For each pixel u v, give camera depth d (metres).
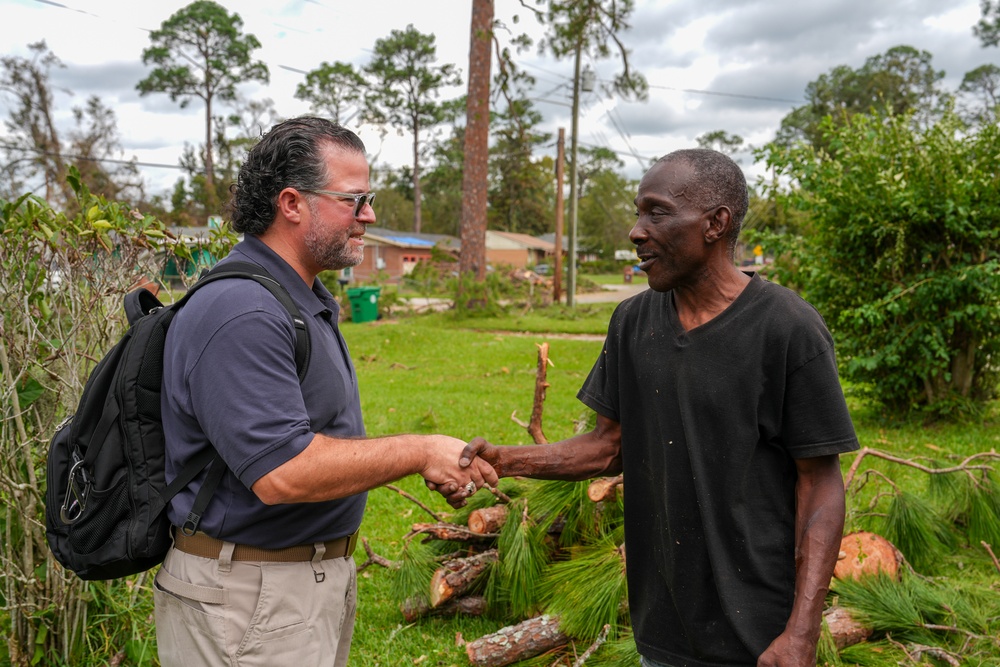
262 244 2.00
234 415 1.74
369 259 46.41
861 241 7.25
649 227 1.81
